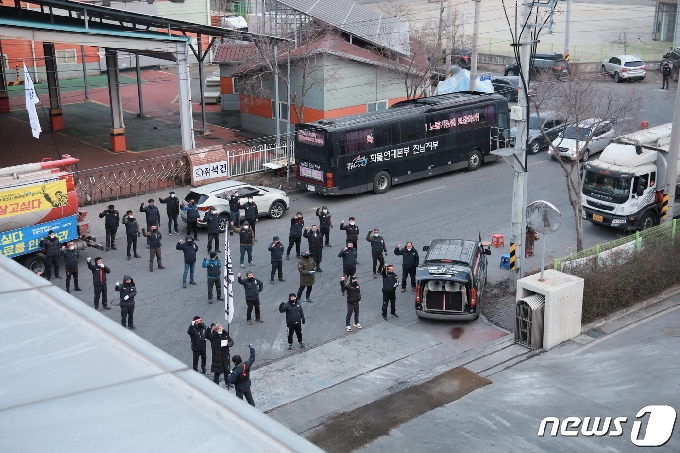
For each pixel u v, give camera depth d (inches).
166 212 1107.9
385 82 1481.3
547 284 706.2
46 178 877.8
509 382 643.5
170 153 1392.7
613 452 536.4
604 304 752.3
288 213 1107.9
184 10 2055.9
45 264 881.5
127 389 131.0
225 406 127.2
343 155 1131.9
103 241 1007.0
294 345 722.2
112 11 1158.3
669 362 670.5
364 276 891.4
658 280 806.5
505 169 1309.1
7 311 158.9
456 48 2054.6
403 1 2888.8
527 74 765.3
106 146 1448.1
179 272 903.7
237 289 856.9
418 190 1209.4
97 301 796.0
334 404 613.0
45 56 1560.0
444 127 1245.7
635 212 994.7
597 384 636.7
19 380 132.7
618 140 1028.5
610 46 2267.5
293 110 1453.0
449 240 805.9
